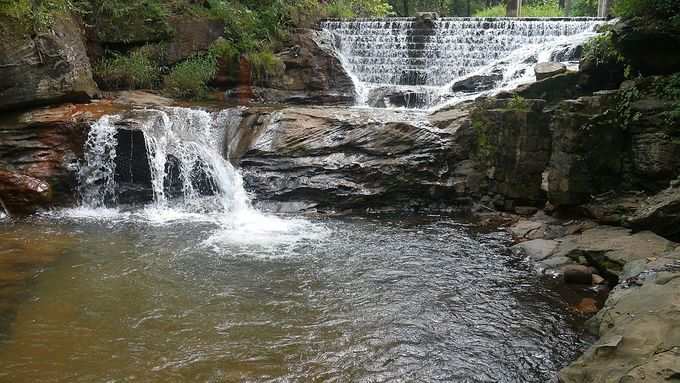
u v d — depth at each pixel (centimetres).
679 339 520
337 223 1121
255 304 751
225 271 862
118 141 1247
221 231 1062
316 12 2064
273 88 1756
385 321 707
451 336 673
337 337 667
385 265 891
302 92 1767
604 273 831
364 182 1219
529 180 1135
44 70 1331
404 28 1908
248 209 1217
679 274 662
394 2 3325
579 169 1022
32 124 1229
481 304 757
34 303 741
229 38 1794
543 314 729
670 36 1032
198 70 1664
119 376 582
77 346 638
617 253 830
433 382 582
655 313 580
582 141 1012
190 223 1115
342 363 613
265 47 1794
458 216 1173
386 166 1215
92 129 1241
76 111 1312
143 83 1658
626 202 980
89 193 1237
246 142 1330
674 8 1035
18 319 697
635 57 1102
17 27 1280
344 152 1267
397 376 591
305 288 802
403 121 1271
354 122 1302
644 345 533
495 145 1176
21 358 612
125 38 1677
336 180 1225
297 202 1222
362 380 582
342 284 817
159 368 598
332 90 1784
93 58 1630
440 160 1223
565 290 801
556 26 1716
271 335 670
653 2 1054
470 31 1823
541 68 1262
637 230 909
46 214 1166
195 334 670
